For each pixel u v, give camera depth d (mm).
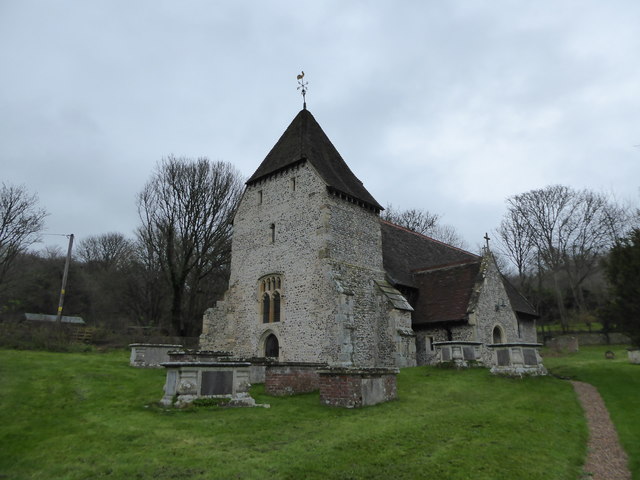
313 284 20453
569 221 41000
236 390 11281
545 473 7395
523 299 30578
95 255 57125
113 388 12938
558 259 41531
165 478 6395
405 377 16531
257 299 22969
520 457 8023
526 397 13359
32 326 25172
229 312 24188
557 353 31234
